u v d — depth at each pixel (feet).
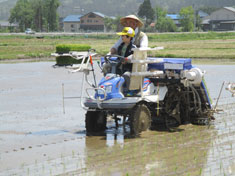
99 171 37.42
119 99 50.37
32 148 46.16
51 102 78.38
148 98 52.60
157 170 37.60
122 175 36.29
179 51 244.01
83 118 63.72
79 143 48.37
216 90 94.94
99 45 309.01
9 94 89.35
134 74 51.29
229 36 477.77
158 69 55.83
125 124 58.44
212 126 58.44
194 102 58.44
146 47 51.42
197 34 515.50
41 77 125.08
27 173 37.06
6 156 42.86
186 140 49.47
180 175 36.17
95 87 52.26
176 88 56.80
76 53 52.31
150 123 53.83
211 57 212.64
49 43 339.98
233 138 50.60
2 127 57.41
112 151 44.34
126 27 53.21
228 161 40.50
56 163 40.11
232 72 137.69
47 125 58.70
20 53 246.27
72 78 121.60
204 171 37.40
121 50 54.75
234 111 69.67
